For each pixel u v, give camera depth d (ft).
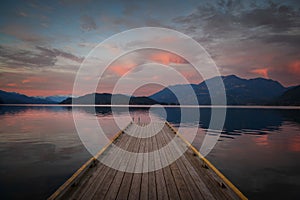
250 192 18.16
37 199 15.39
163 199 11.27
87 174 14.87
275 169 24.31
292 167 25.05
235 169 24.27
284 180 20.90
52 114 119.34
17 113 124.06
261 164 26.21
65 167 23.06
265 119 97.40
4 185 17.88
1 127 59.93
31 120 81.92
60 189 11.35
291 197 17.26
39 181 18.90
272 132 54.29
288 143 39.75
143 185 13.14
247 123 78.69
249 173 22.91
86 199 11.02
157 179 14.20
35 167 22.99
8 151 30.71
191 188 12.73
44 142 38.24
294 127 65.16
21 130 53.88
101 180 13.78
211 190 12.43
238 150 33.83
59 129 56.59
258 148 35.22
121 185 13.05
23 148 32.81
